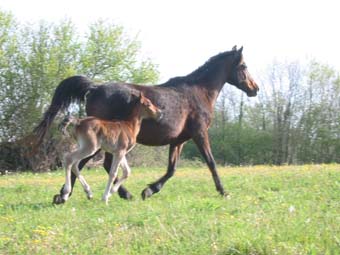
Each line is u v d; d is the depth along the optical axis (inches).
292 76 2161.7
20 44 1365.7
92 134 469.4
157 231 334.3
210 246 295.0
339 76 1977.1
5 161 1333.7
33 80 1348.4
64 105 498.3
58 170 1263.5
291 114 2009.1
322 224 340.2
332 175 669.9
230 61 562.6
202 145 534.0
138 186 644.7
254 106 2087.8
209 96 544.4
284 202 458.9
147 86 518.0
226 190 566.9
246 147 2090.3
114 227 355.3
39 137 497.0
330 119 1980.8
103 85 499.8
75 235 336.2
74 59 1390.3
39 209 447.2
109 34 1393.9
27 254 298.4
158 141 515.8
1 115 1339.8
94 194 543.8
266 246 286.0
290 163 2021.4
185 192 561.6
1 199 533.3
